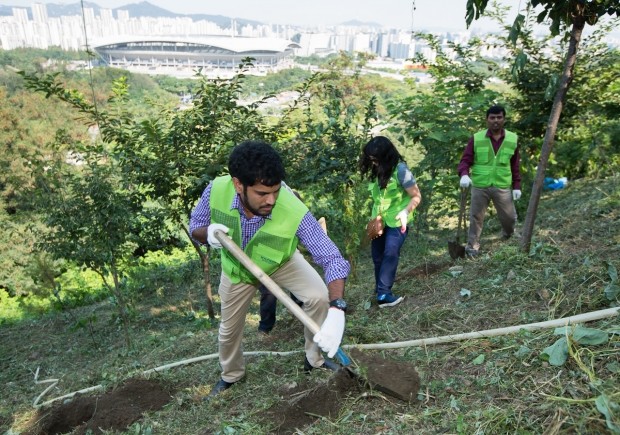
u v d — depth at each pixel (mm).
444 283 4609
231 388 3457
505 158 5582
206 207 3051
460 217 6078
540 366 2607
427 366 3021
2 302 15258
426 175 8062
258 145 2480
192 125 6180
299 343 4258
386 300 4574
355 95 8773
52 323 9539
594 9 3605
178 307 8570
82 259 5824
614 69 8977
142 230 6555
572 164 10898
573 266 3816
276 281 3141
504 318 3451
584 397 2252
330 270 2777
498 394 2510
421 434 2346
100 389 4191
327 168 7039
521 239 4461
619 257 3674
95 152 6109
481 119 7500
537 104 9242
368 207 5996
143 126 5926
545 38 9000
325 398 2848
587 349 2521
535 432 2141
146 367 4762
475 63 9328
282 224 2826
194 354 4941
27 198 6250
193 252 12469
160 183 6188
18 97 27844
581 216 5504
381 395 2744
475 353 3002
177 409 3400
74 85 20219
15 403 5141
